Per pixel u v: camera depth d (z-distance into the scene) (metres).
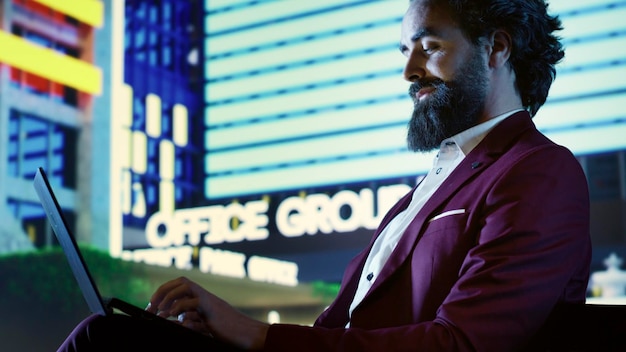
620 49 4.80
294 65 6.14
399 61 5.65
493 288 0.91
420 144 1.17
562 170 1.01
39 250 6.62
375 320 1.04
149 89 6.80
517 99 1.20
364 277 1.16
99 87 6.84
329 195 5.82
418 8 1.17
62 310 6.47
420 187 1.21
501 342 0.90
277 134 6.13
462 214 1.03
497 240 0.95
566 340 0.92
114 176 6.75
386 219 1.26
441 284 1.00
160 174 6.58
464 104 1.13
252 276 6.12
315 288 5.90
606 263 4.85
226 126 6.39
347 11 5.92
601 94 4.82
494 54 1.16
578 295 1.03
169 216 6.50
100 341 0.88
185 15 6.72
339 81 5.89
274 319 6.11
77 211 6.74
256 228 6.12
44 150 6.73
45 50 6.73
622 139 4.75
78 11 6.89
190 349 0.91
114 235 6.61
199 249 6.37
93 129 6.74
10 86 6.59
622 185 4.78
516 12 1.16
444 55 1.14
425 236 1.05
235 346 0.96
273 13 6.27
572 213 0.99
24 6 6.61
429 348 0.89
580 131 4.86
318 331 0.93
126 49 6.85
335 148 5.84
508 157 1.05
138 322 0.90
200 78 6.57
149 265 6.49
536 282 0.92
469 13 1.14
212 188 6.38
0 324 6.53
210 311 0.98
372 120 5.70
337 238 5.79
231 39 6.48
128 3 6.90
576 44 4.90
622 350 0.89
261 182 6.16
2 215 6.50
